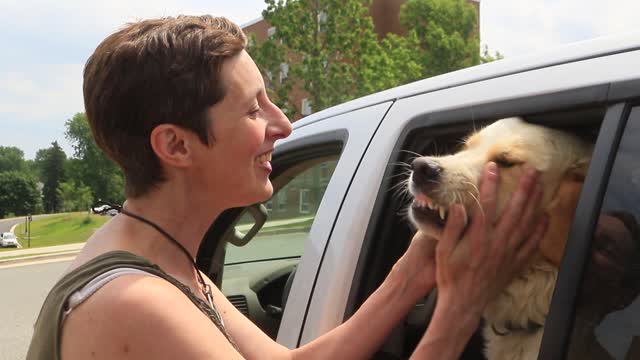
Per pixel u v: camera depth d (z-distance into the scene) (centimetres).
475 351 123
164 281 78
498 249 98
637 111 83
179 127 82
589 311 82
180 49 82
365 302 107
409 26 2108
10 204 6488
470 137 113
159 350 72
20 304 707
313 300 120
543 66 98
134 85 82
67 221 3975
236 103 85
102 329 72
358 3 1392
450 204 102
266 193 91
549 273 102
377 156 119
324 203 126
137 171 85
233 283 178
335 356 103
